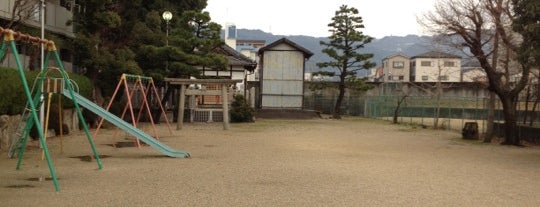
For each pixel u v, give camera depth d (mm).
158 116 23000
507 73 15883
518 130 15883
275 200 6371
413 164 10289
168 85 22547
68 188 6949
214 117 24344
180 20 22875
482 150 13867
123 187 7074
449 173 9117
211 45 22484
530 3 11570
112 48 20781
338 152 12273
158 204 6012
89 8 18000
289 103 31484
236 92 27750
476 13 14945
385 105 32375
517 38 14227
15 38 7602
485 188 7594
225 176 8188
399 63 53500
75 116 16984
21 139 9875
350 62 30703
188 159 10352
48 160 6930
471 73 36750
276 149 12617
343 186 7473
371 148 13562
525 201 6680
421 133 19969
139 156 10766
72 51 18469
